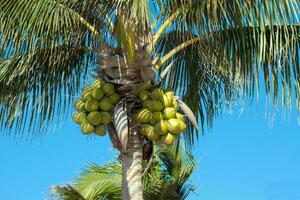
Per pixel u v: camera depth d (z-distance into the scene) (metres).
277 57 7.67
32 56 8.27
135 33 7.28
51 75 8.52
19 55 8.30
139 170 7.35
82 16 7.71
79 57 8.56
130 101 7.34
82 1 7.56
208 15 7.33
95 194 14.84
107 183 14.88
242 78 7.78
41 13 7.36
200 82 8.90
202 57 8.31
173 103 7.20
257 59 7.70
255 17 7.24
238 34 7.81
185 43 7.85
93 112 7.24
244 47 7.73
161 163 14.19
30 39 7.45
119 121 7.22
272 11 7.14
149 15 6.47
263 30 7.29
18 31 7.46
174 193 13.90
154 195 13.90
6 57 7.89
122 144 7.18
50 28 7.56
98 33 7.62
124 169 7.35
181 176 14.19
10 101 8.52
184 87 8.95
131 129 7.37
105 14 7.48
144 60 7.39
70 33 7.81
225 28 7.46
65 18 7.50
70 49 8.21
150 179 14.09
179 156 14.03
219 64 7.99
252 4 7.23
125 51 7.41
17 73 8.27
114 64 7.39
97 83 7.36
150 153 7.54
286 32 7.97
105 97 7.30
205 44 7.99
